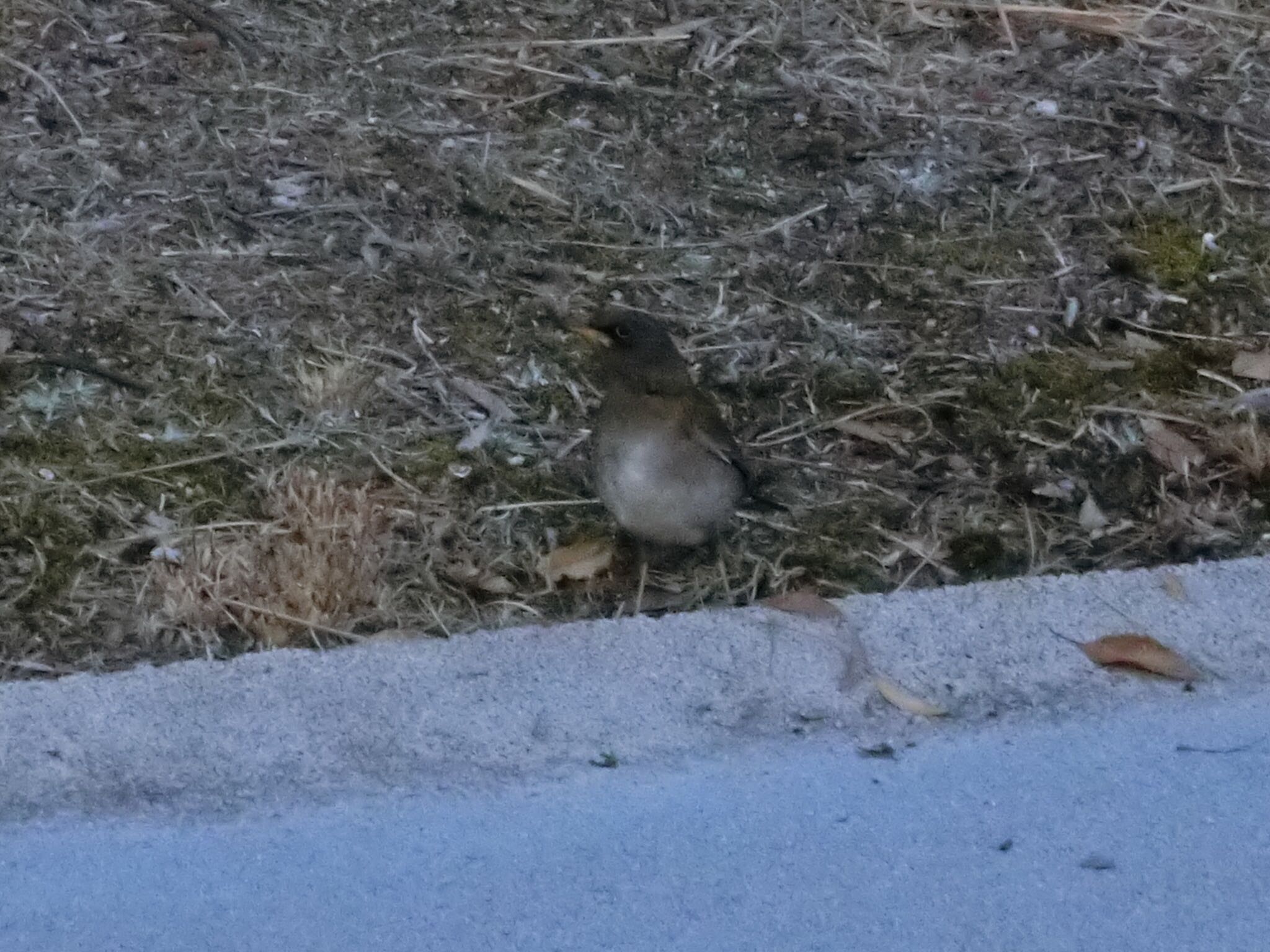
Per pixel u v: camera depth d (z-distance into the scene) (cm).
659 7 711
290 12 690
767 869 347
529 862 346
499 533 461
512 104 650
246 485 471
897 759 371
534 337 541
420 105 646
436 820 353
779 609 408
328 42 675
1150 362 543
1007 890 345
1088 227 607
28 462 473
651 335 425
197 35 670
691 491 427
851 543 461
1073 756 374
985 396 524
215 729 369
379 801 355
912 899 342
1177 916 341
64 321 530
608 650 394
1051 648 399
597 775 363
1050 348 548
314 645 416
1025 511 475
